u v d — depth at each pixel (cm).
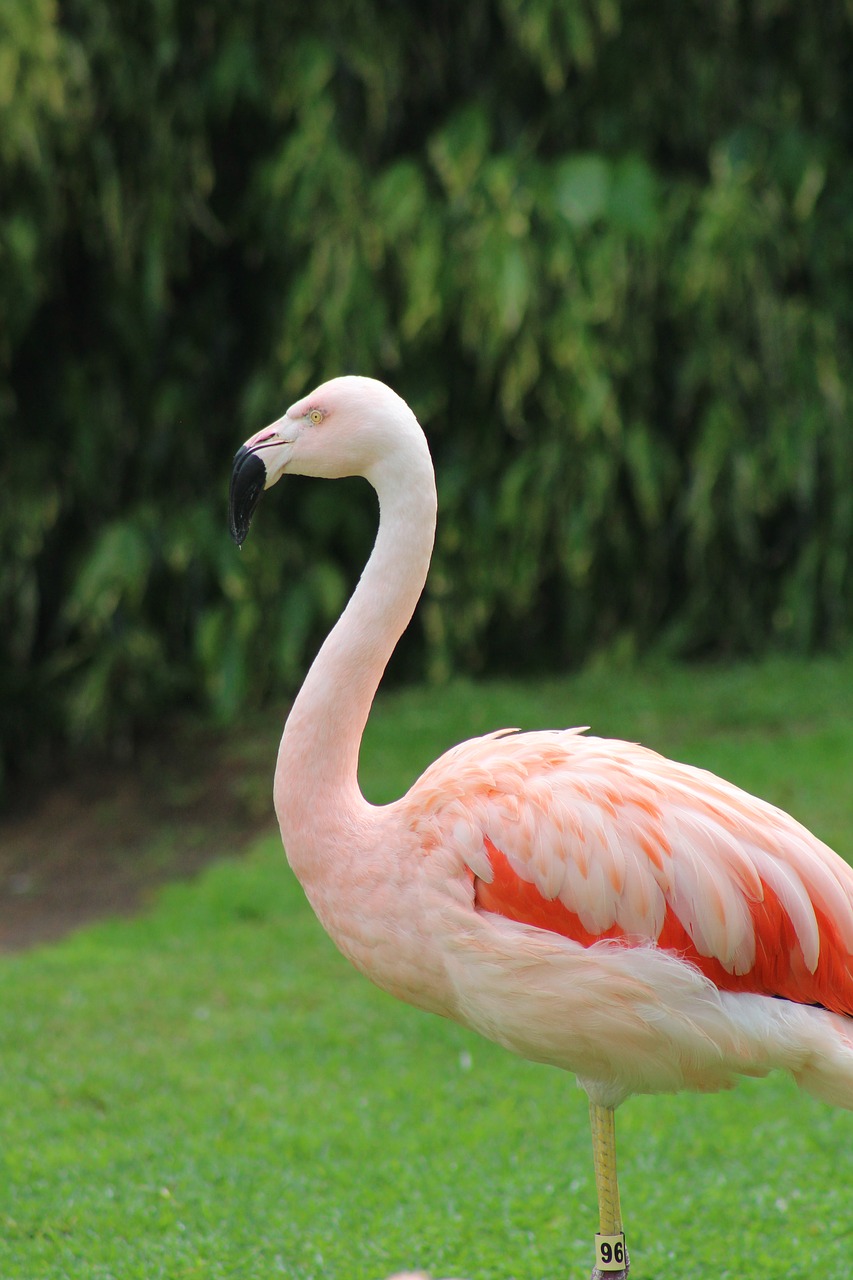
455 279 1180
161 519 1263
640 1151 613
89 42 1177
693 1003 414
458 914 422
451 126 1212
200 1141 631
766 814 439
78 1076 704
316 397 467
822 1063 418
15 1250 541
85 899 1041
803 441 1243
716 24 1230
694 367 1230
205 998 815
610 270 1186
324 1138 631
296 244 1216
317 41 1204
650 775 438
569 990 415
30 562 1254
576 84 1256
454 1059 731
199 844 1099
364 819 445
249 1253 534
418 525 461
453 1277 508
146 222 1209
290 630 1245
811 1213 554
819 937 424
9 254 1152
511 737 461
